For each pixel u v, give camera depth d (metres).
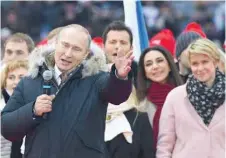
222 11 36.50
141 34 15.64
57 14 33.53
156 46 13.16
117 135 12.16
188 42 13.68
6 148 12.53
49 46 10.80
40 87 10.52
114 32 13.12
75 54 10.30
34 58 10.70
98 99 10.33
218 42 34.16
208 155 11.52
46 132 10.23
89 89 10.35
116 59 10.00
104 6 34.06
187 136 11.69
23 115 10.11
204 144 11.55
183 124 11.73
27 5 34.16
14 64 13.02
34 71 10.62
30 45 14.90
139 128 12.29
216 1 37.09
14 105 10.51
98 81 10.38
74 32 10.33
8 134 10.32
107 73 10.41
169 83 13.15
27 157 10.35
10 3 34.28
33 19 33.66
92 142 10.21
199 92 11.70
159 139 11.91
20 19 33.69
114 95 10.12
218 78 11.83
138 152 12.23
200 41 11.75
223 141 11.60
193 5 36.66
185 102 11.84
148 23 34.41
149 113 12.88
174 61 13.20
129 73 10.10
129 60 9.97
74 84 10.40
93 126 10.26
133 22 15.34
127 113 12.39
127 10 15.38
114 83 10.02
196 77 11.73
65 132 10.19
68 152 10.13
